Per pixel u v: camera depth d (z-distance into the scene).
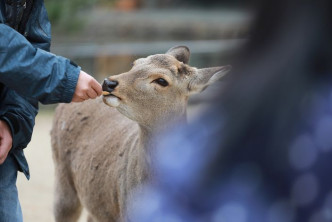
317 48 2.01
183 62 7.11
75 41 27.20
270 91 1.99
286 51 2.00
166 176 2.19
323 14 2.01
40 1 5.54
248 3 2.07
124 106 6.36
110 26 29.39
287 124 1.96
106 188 7.18
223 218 1.98
